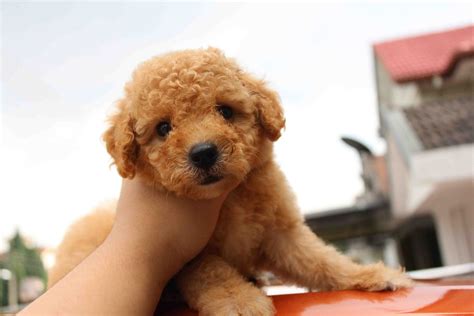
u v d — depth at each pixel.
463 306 0.19
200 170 0.25
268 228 0.31
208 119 0.27
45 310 0.20
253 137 0.29
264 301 0.24
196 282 0.27
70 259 0.33
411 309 0.20
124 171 0.29
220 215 0.29
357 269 0.29
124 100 0.31
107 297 0.21
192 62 0.29
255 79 0.32
